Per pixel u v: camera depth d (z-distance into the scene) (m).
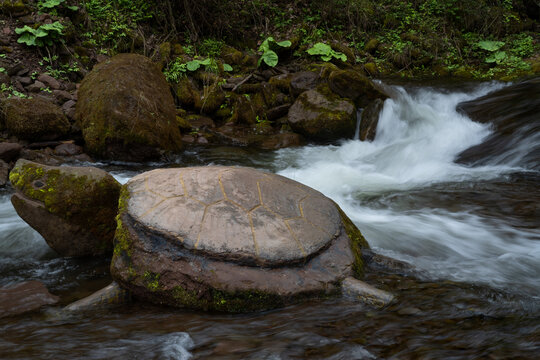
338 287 2.73
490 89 9.02
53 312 2.66
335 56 10.05
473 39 11.38
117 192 3.63
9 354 2.09
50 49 8.20
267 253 2.69
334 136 7.77
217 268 2.63
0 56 7.68
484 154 6.40
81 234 3.58
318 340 2.21
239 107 8.42
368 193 5.36
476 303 2.60
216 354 2.10
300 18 11.59
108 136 6.28
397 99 8.48
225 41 10.64
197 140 7.53
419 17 11.80
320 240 2.91
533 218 4.21
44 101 6.66
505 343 2.13
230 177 3.14
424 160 6.57
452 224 4.16
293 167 6.58
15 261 3.57
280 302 2.61
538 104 7.22
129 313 2.66
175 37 9.93
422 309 2.53
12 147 5.87
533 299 2.66
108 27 9.31
